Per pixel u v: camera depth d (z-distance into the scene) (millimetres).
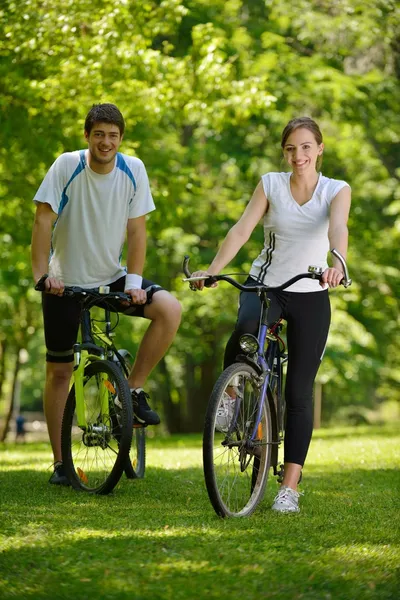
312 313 9539
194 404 44719
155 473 12812
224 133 33531
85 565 6863
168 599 6125
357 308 38594
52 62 20219
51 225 10727
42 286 10141
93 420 10461
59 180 10609
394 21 29656
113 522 8500
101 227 10711
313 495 10898
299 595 6242
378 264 37188
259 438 9305
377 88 32125
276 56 29266
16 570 6742
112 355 10859
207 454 8531
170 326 10727
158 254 34469
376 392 62000
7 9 19422
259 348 9148
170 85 22016
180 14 20922
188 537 7801
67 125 21391
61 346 11438
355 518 9148
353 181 35906
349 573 6797
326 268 8820
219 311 37344
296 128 9422
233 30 28859
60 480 11242
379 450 17969
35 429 87188
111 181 10617
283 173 9672
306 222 9484
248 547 7492
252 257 35375
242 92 22328
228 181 36031
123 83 21062
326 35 30500
